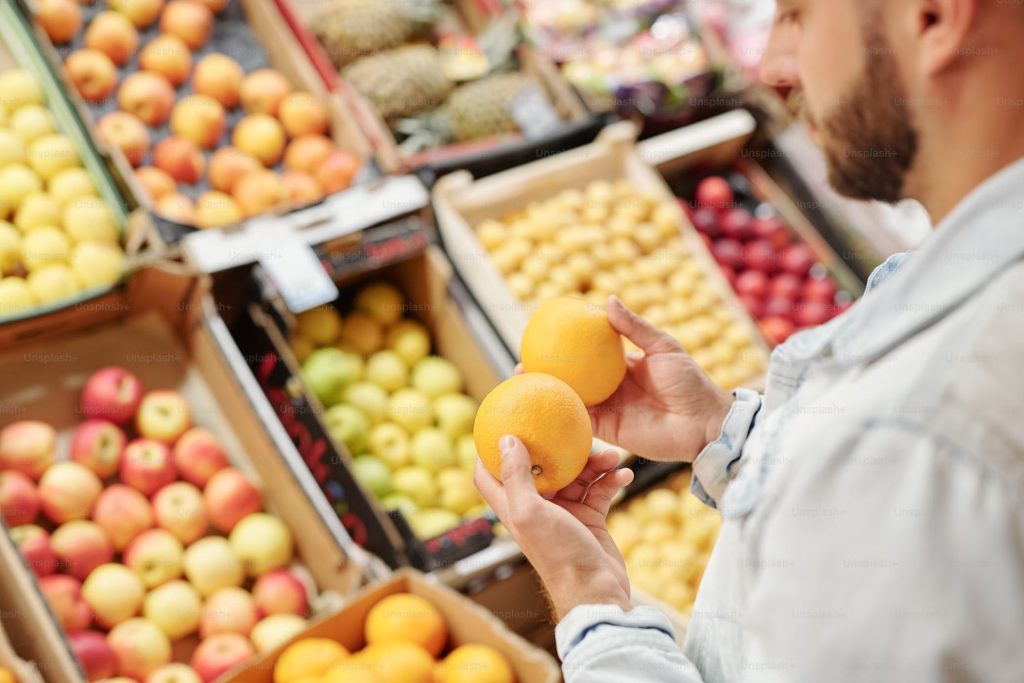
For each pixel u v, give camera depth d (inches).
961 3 26.2
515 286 96.0
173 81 96.1
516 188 102.6
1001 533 25.9
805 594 28.7
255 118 97.0
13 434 72.0
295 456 76.6
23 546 67.6
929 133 29.0
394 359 91.8
